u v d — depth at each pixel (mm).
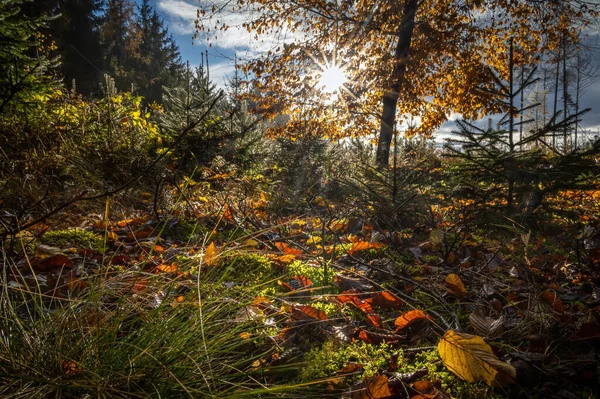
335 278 2381
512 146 3898
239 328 1614
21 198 3648
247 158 7352
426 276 2514
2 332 1372
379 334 1712
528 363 1489
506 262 2883
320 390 1365
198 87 7223
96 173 5156
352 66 13664
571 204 4176
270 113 13844
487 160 3893
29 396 1145
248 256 2660
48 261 2344
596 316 1771
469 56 13328
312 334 1714
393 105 13094
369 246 2852
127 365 1296
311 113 13719
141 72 38656
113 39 38625
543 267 2666
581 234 2980
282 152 8281
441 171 4660
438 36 12898
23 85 4605
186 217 4012
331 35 13695
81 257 2635
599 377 1429
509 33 14320
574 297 2223
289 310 1823
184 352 1286
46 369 1250
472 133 4000
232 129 7297
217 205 4715
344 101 13586
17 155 5016
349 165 8031
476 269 2662
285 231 3695
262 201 5418
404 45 13039
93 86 30156
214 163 6512
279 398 1302
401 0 12844
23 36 5070
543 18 13891
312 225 4195
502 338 1745
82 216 3990
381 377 1293
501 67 14023
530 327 1792
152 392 1241
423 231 4035
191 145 6426
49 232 3178
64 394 1180
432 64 14039
